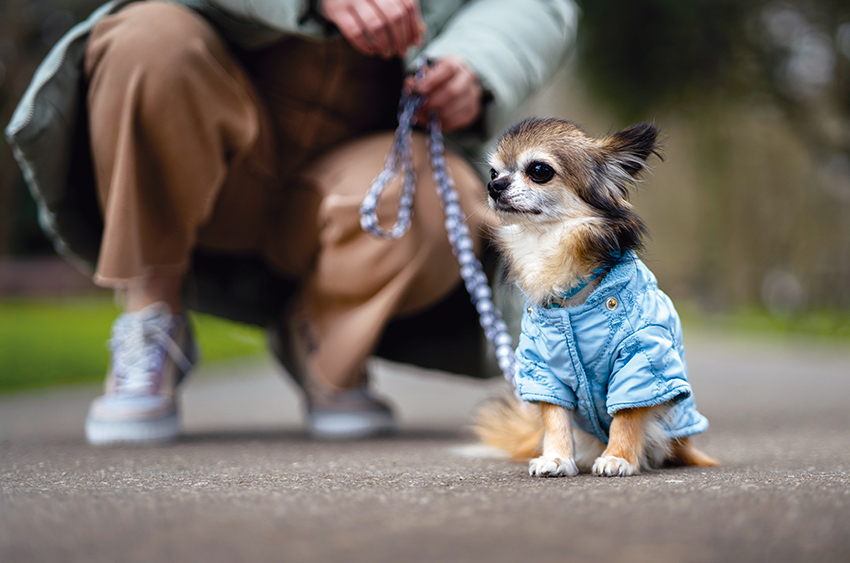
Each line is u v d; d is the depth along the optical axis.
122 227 3.27
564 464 2.39
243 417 5.16
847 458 2.82
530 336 2.60
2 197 20.86
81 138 3.60
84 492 2.07
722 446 3.30
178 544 1.48
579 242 2.57
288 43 3.72
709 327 24.45
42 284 30.70
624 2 12.16
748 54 13.09
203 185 3.41
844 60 13.84
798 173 24.30
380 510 1.75
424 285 3.60
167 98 3.27
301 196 3.71
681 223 28.38
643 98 13.14
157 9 3.39
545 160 2.66
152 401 3.49
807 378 8.44
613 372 2.47
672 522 1.60
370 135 3.83
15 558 1.42
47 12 19.33
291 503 1.85
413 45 3.47
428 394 7.39
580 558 1.35
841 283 31.80
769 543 1.44
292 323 3.90
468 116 3.62
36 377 7.71
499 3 4.02
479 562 1.33
